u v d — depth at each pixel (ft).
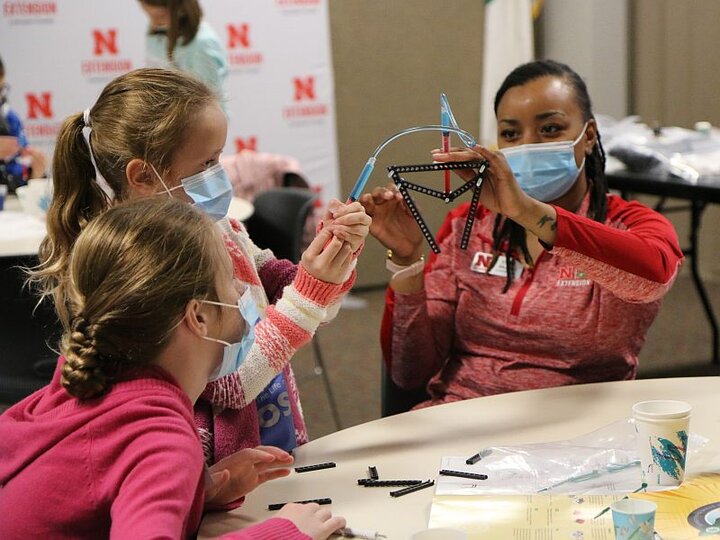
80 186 4.82
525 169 5.99
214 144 4.75
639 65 17.79
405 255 5.99
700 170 11.37
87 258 3.68
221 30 16.60
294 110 17.22
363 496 4.10
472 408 5.18
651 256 5.32
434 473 4.30
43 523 3.36
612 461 4.26
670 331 15.03
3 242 8.57
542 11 18.66
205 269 3.69
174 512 3.11
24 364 7.86
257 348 4.65
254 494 4.20
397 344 6.29
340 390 13.01
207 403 4.80
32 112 16.08
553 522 3.68
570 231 5.18
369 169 4.92
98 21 16.08
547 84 6.12
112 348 3.52
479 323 6.35
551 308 6.09
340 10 17.35
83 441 3.40
